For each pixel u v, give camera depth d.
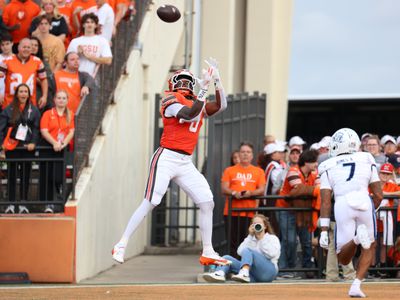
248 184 26.86
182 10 35.91
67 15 29.86
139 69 31.88
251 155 27.09
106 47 27.95
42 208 25.02
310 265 25.97
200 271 28.30
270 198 25.91
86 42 27.81
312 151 26.53
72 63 26.81
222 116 30.56
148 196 19.16
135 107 31.48
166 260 31.31
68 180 25.44
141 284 22.62
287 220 25.86
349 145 19.98
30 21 29.48
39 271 24.53
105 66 28.45
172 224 34.44
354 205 19.47
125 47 30.62
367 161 19.92
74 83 26.84
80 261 25.28
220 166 30.33
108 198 28.30
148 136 33.25
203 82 18.72
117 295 19.78
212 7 39.88
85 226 25.72
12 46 29.45
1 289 21.20
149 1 33.50
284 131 41.91
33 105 25.27
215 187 29.64
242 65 41.91
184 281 25.69
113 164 28.75
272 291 20.61
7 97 26.97
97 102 27.52
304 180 26.70
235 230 26.27
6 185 25.16
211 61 19.27
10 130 24.97
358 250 25.81
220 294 19.92
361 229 18.97
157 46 34.00
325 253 25.39
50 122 25.09
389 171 26.12
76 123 24.92
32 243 24.58
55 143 24.78
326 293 20.17
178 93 19.34
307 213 25.69
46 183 24.91
